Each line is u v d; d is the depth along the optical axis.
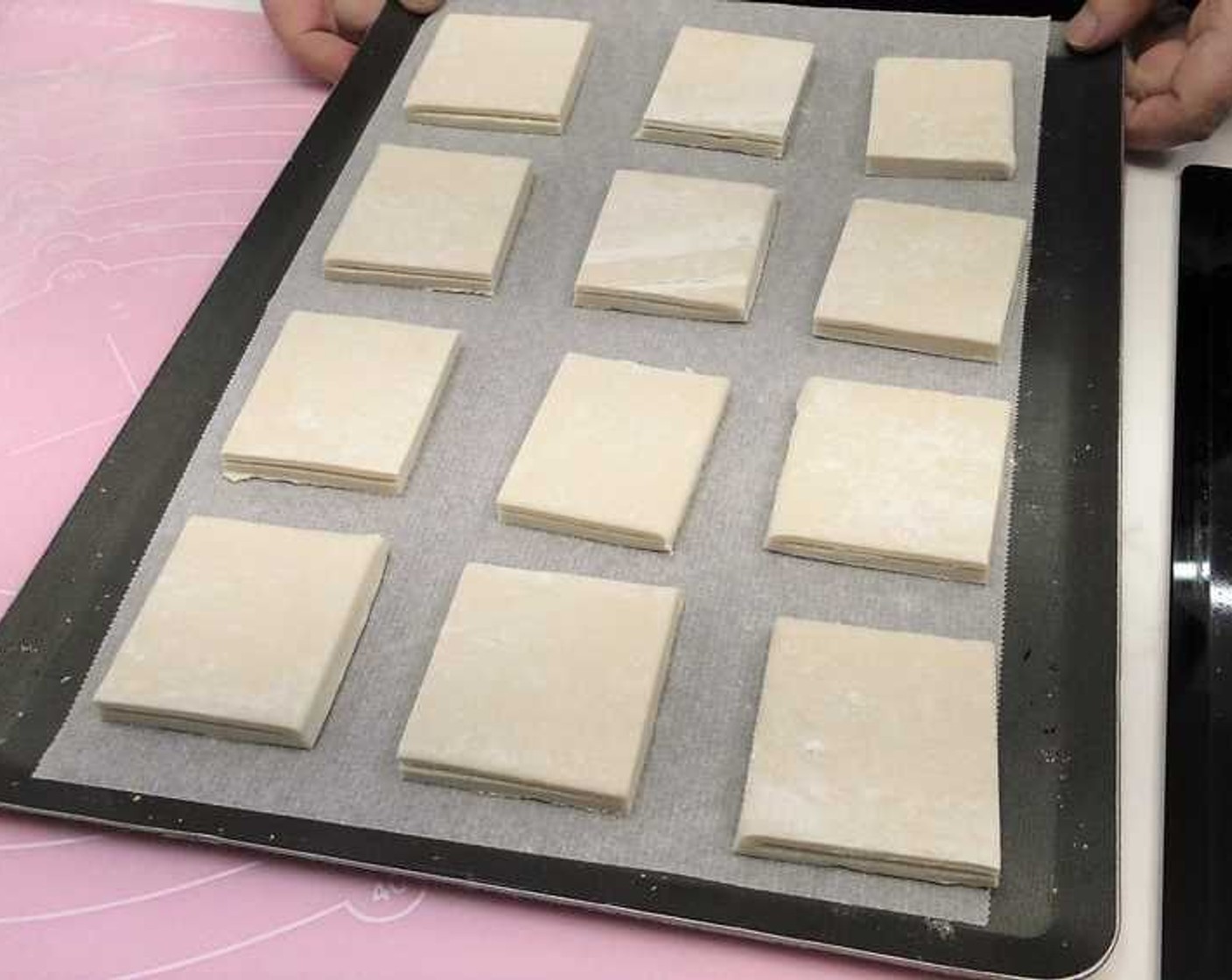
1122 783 1.02
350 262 1.34
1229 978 0.91
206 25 1.70
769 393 1.24
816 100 1.49
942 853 0.93
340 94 1.53
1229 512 1.16
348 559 1.11
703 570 1.13
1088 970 0.89
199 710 1.03
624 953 0.94
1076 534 1.12
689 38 1.53
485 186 1.40
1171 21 1.54
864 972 0.92
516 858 0.96
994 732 0.99
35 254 1.44
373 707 1.06
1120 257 1.30
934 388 1.23
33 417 1.30
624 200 1.38
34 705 1.07
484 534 1.17
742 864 0.96
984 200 1.37
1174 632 1.08
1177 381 1.25
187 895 0.98
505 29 1.55
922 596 1.10
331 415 1.22
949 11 1.59
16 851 1.01
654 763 1.01
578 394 1.23
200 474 1.21
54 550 1.16
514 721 1.01
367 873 0.99
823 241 1.36
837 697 1.01
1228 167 1.44
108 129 1.58
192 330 1.31
